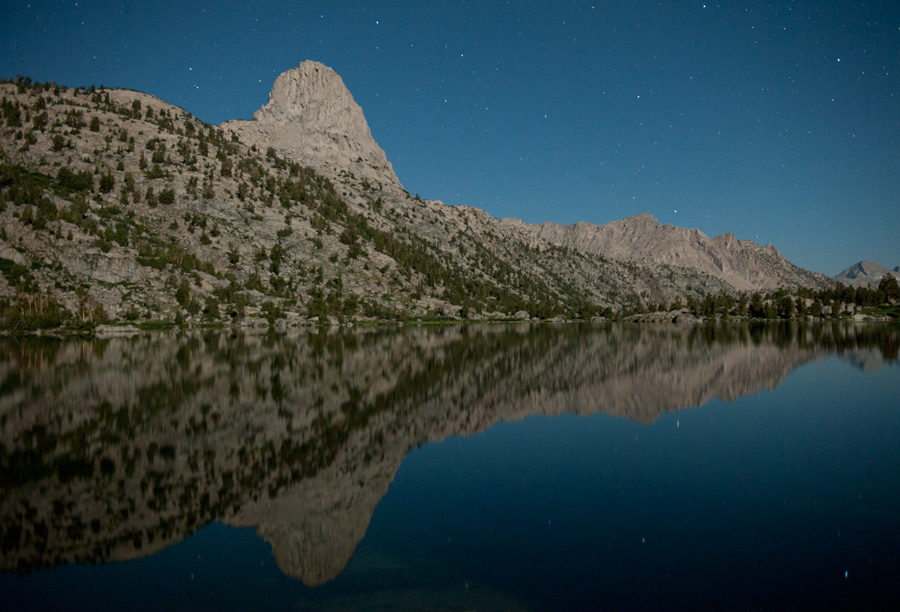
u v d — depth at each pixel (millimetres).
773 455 26109
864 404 38625
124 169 193125
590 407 39406
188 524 18500
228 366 61344
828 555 15289
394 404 40094
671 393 44438
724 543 16250
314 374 55250
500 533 17484
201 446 28312
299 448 28219
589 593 13359
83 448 27703
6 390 44531
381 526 18062
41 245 138750
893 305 190125
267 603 13328
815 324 160750
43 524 18547
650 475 23438
